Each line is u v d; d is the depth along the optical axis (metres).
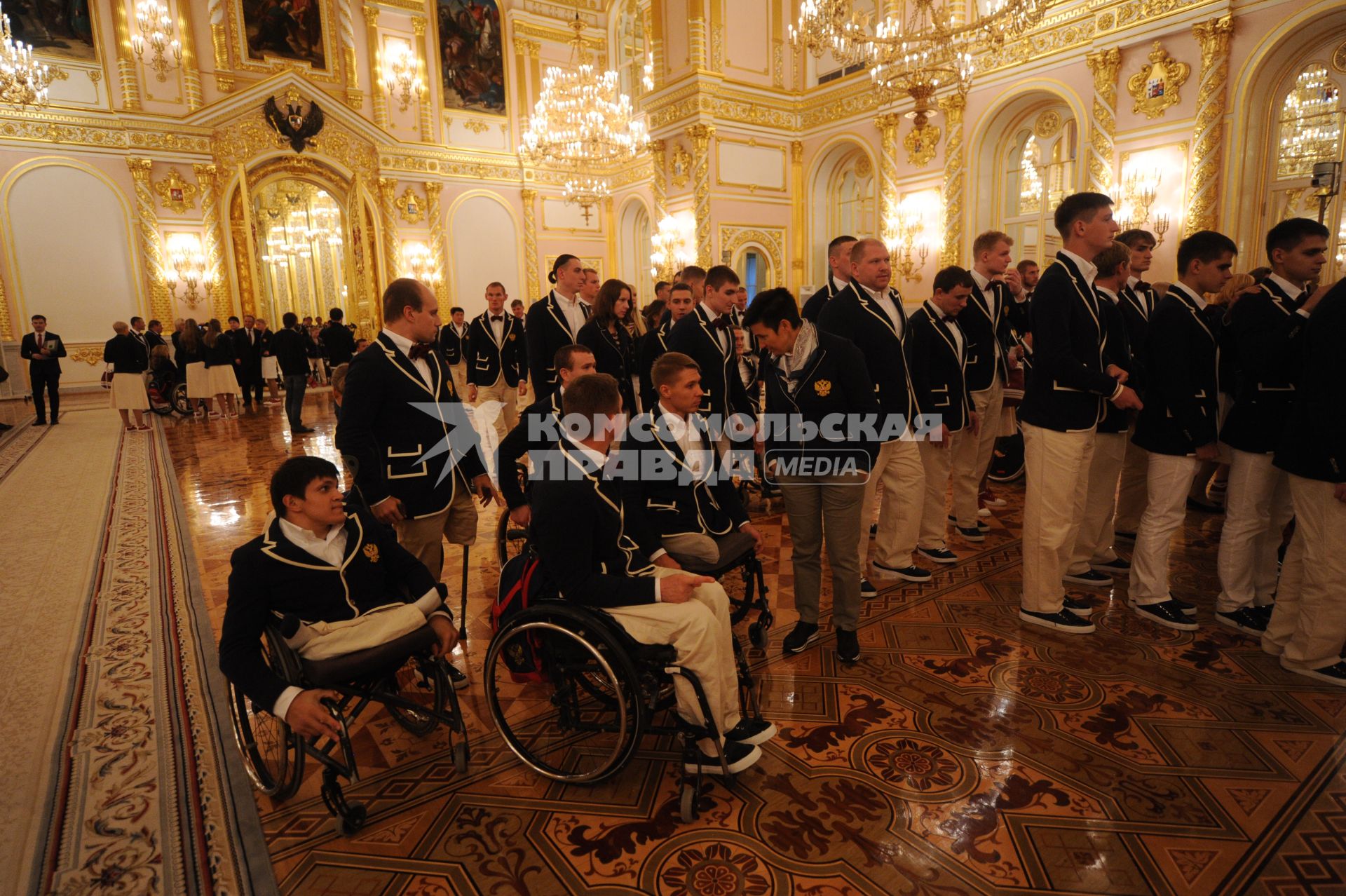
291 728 2.11
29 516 5.56
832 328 3.46
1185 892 1.86
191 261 14.95
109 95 14.09
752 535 3.04
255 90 15.03
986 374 4.56
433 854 2.09
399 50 17.02
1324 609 2.79
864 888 1.91
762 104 13.26
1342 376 2.63
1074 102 9.93
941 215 11.76
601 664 2.20
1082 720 2.63
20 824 2.16
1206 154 8.67
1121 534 4.53
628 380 4.83
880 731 2.61
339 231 22.77
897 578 4.02
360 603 2.30
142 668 3.13
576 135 13.73
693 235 13.03
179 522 5.40
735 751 2.35
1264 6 8.12
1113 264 3.45
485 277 18.50
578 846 2.11
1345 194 7.97
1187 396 3.16
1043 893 1.87
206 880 1.96
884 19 11.64
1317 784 2.25
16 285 13.63
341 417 2.82
